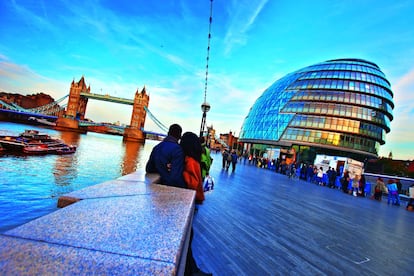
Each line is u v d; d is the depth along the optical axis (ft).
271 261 12.21
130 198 5.99
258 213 21.88
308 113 183.11
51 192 73.20
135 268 2.95
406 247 17.83
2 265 2.58
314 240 16.42
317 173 75.56
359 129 175.01
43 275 2.51
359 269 12.64
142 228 4.21
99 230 3.90
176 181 9.27
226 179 45.29
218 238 14.52
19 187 73.15
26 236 3.37
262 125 211.61
